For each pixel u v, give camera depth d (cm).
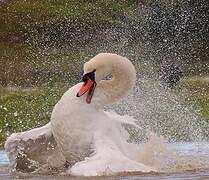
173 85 2598
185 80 2869
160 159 1091
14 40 3612
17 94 2684
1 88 2945
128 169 957
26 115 2234
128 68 1123
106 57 1118
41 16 3803
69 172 991
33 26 3731
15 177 1027
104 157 973
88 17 3728
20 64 3300
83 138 1061
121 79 1120
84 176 943
